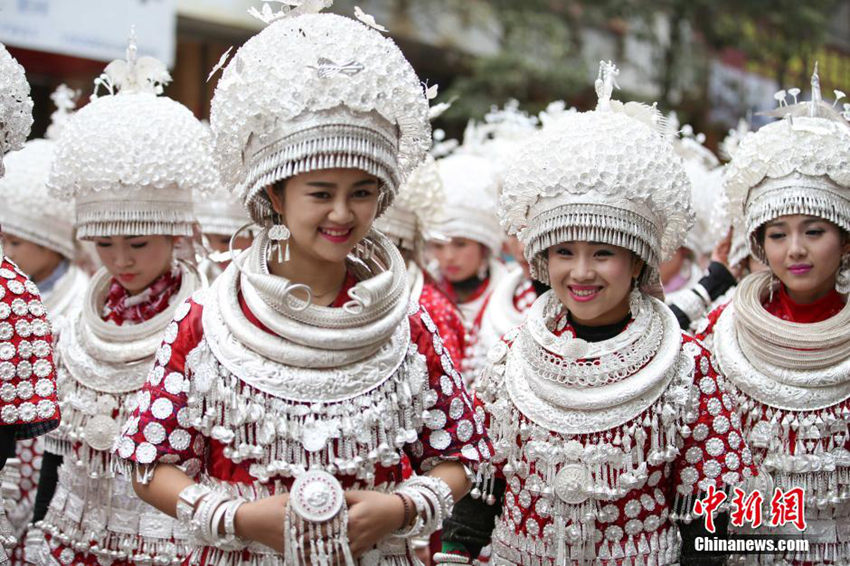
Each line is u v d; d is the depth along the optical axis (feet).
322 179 7.02
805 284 10.11
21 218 13.48
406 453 7.97
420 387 7.50
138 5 21.90
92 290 10.82
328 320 7.08
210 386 7.18
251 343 7.11
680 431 8.66
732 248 11.88
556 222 8.55
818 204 9.90
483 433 7.91
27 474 12.62
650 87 43.11
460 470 7.70
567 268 8.73
